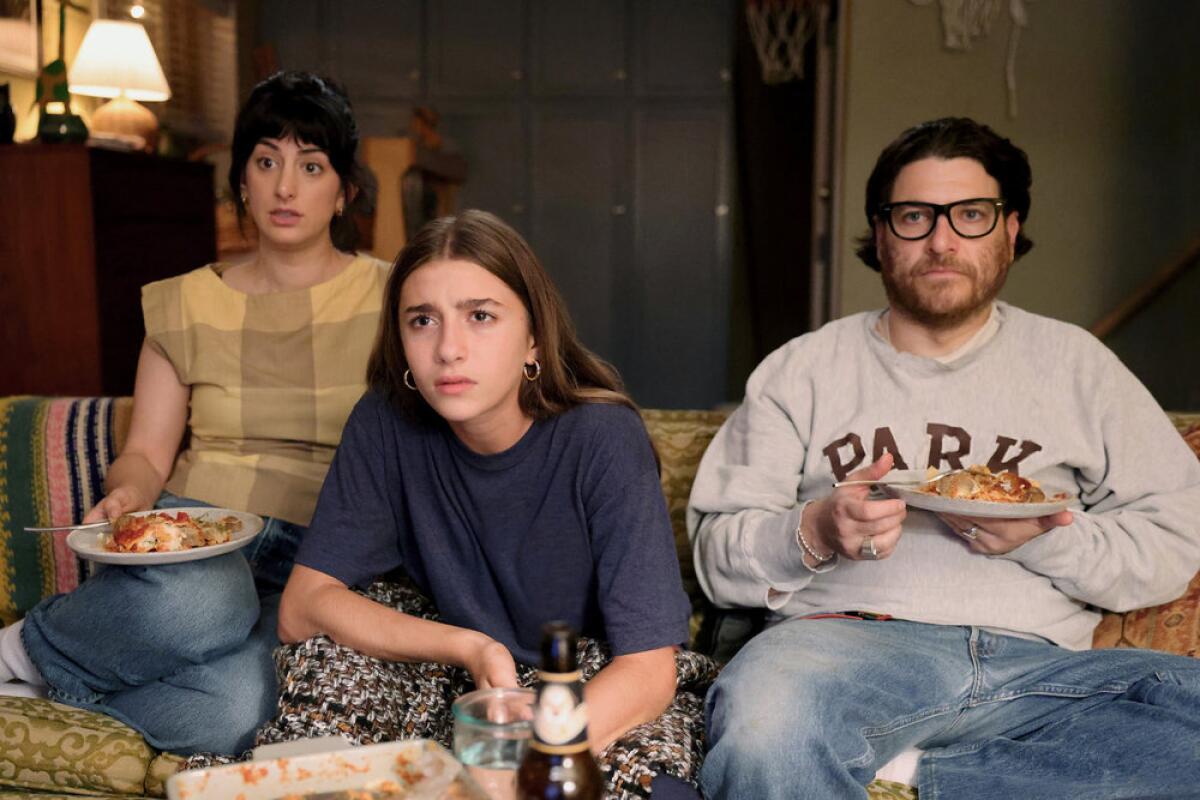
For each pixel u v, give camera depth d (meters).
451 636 1.41
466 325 1.38
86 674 1.69
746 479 1.75
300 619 1.55
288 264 2.01
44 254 3.22
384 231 4.95
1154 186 4.05
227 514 1.79
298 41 6.60
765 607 1.73
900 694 1.49
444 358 1.37
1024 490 1.52
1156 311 4.18
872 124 4.13
